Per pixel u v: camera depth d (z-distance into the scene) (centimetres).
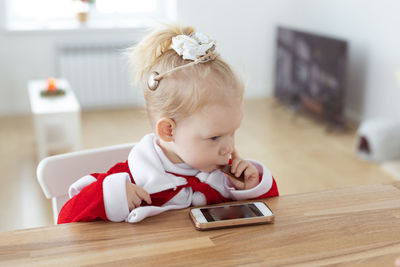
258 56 486
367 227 75
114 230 74
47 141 314
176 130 79
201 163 82
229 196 92
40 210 251
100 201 77
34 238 71
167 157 87
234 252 68
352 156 327
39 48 429
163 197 86
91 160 108
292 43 430
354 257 67
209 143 79
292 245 70
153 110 80
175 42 78
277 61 466
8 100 433
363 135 324
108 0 460
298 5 478
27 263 65
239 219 74
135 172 86
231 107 77
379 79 366
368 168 305
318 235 73
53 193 104
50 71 436
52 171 103
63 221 80
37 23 444
